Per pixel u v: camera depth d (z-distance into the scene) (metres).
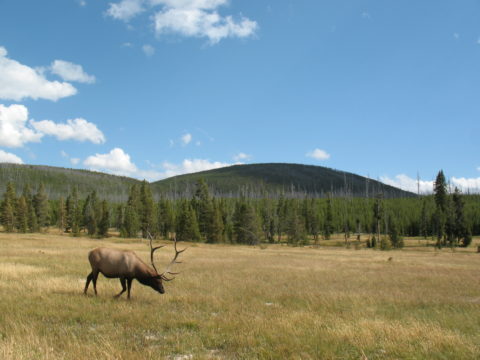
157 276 12.22
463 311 11.90
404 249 81.50
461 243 94.88
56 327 8.09
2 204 86.88
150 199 90.12
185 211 86.69
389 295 14.79
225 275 20.00
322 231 119.69
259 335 8.02
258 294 13.97
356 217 131.75
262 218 110.69
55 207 123.69
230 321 9.06
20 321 8.08
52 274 16.39
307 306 11.90
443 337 7.84
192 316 9.66
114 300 11.52
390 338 7.89
